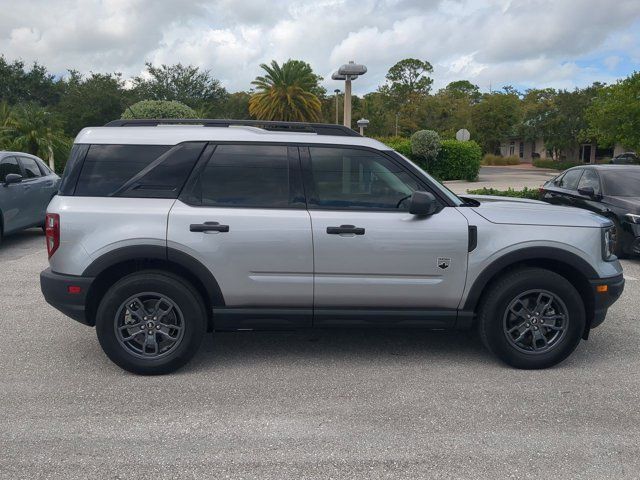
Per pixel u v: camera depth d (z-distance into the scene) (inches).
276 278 175.6
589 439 138.9
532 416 150.7
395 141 1347.2
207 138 179.8
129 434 140.9
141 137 179.9
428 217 176.4
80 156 178.7
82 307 173.0
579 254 177.5
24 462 128.1
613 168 392.8
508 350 179.6
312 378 175.6
